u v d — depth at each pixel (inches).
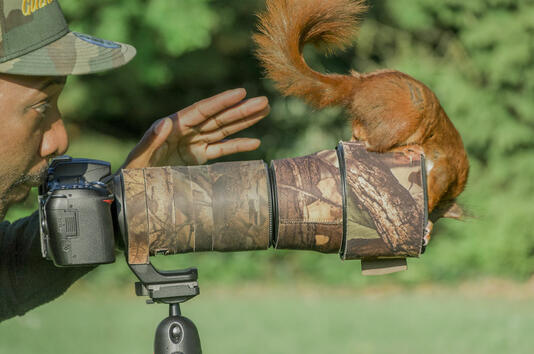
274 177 131.3
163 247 128.0
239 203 128.6
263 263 742.5
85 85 687.7
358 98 170.2
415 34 770.2
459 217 177.8
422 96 168.7
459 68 742.5
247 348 402.6
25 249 146.9
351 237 130.1
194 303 599.2
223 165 132.1
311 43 174.1
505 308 556.1
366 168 130.9
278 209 129.1
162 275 128.1
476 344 410.6
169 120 144.8
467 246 692.1
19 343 398.0
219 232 128.7
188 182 128.7
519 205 704.4
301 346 407.2
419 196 130.5
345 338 434.3
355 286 696.4
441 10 717.9
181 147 150.9
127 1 581.6
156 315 524.1
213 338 434.9
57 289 147.6
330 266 720.3
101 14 582.6
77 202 118.0
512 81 721.0
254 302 604.7
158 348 127.0
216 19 630.5
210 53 705.6
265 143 794.8
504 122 717.9
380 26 764.6
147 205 126.2
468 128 710.5
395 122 168.1
